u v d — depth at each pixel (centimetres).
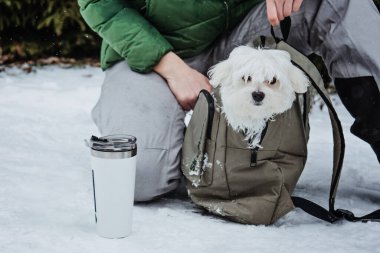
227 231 196
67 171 256
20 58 486
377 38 217
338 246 186
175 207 222
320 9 226
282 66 195
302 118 204
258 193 205
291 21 234
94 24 242
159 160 218
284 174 202
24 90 400
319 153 300
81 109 369
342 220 212
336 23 223
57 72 458
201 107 208
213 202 209
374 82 215
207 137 205
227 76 201
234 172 203
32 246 178
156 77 238
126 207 187
